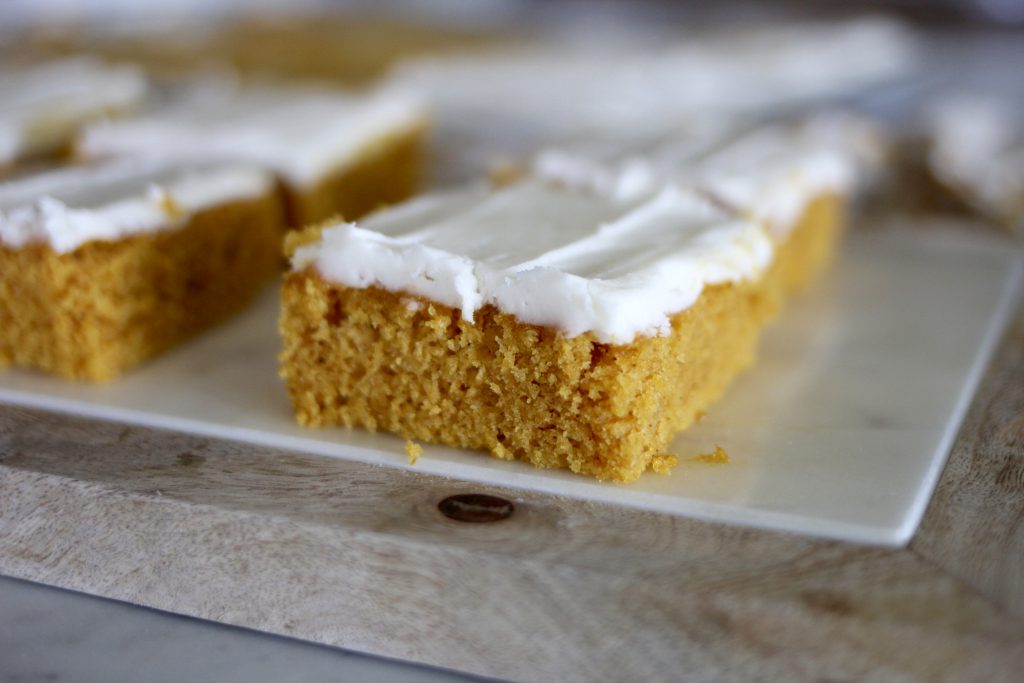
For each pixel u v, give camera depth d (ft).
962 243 1.51
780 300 1.32
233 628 1.02
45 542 1.04
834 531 1.00
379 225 1.15
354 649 1.00
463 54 2.22
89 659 0.99
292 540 0.99
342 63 2.15
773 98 1.87
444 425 1.09
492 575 0.97
